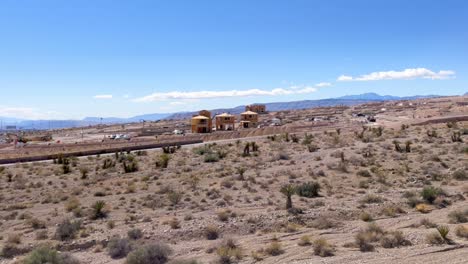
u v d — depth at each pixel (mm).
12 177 52688
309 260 18781
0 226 27516
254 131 119312
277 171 46031
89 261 20234
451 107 164875
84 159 72438
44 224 27203
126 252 21125
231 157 63156
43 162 71812
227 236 23578
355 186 37031
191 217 27234
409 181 38125
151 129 181000
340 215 27047
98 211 29359
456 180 37719
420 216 26609
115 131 185500
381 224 25016
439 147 56812
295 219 26062
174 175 47406
